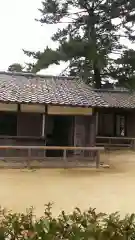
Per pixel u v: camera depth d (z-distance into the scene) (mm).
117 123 24312
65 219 3234
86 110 14742
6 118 13992
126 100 23547
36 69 25312
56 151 15094
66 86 17078
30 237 2873
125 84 25672
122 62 25094
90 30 26750
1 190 9391
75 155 14711
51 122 14812
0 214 4641
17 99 13430
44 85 16625
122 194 9234
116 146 22312
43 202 8102
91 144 14836
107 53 25594
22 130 14188
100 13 26984
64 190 9586
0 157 13789
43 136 14406
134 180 11445
